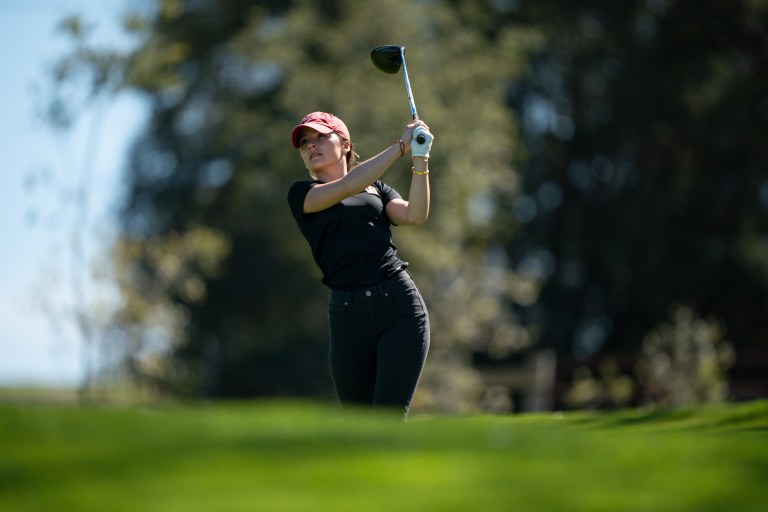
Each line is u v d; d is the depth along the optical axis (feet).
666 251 342.03
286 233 308.60
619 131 352.90
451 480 31.83
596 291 358.02
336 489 30.50
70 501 29.19
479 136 295.69
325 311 333.83
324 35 302.86
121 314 252.62
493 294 298.76
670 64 345.92
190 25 346.13
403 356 61.93
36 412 42.16
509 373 258.37
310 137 67.21
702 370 188.96
